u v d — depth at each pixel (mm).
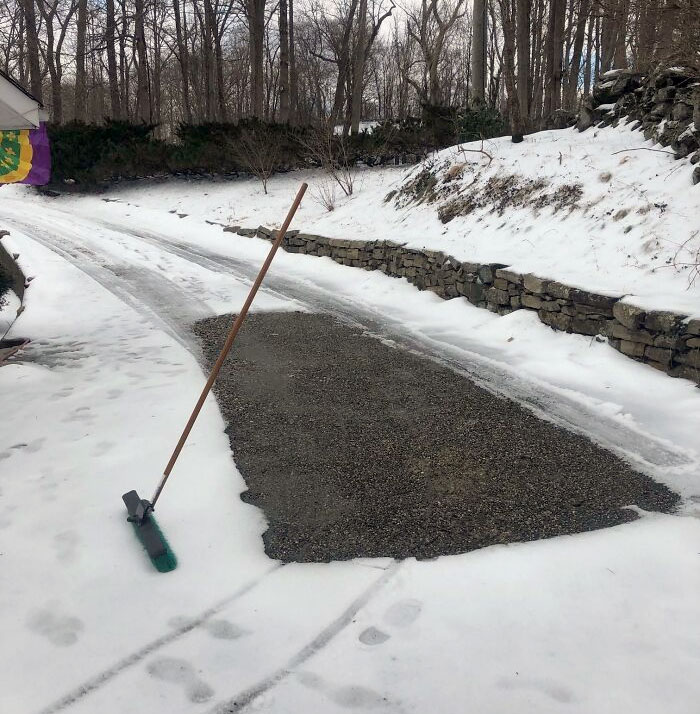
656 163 7367
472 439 4398
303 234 11594
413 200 11039
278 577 2916
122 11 26125
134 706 2219
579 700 2195
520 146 10008
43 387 5441
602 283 6246
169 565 2969
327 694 2256
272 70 34125
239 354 6375
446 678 2309
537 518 3377
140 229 14953
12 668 2387
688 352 5062
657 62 8547
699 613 2600
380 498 3629
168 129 39281
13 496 3645
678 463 3941
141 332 7215
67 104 36562
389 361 6148
